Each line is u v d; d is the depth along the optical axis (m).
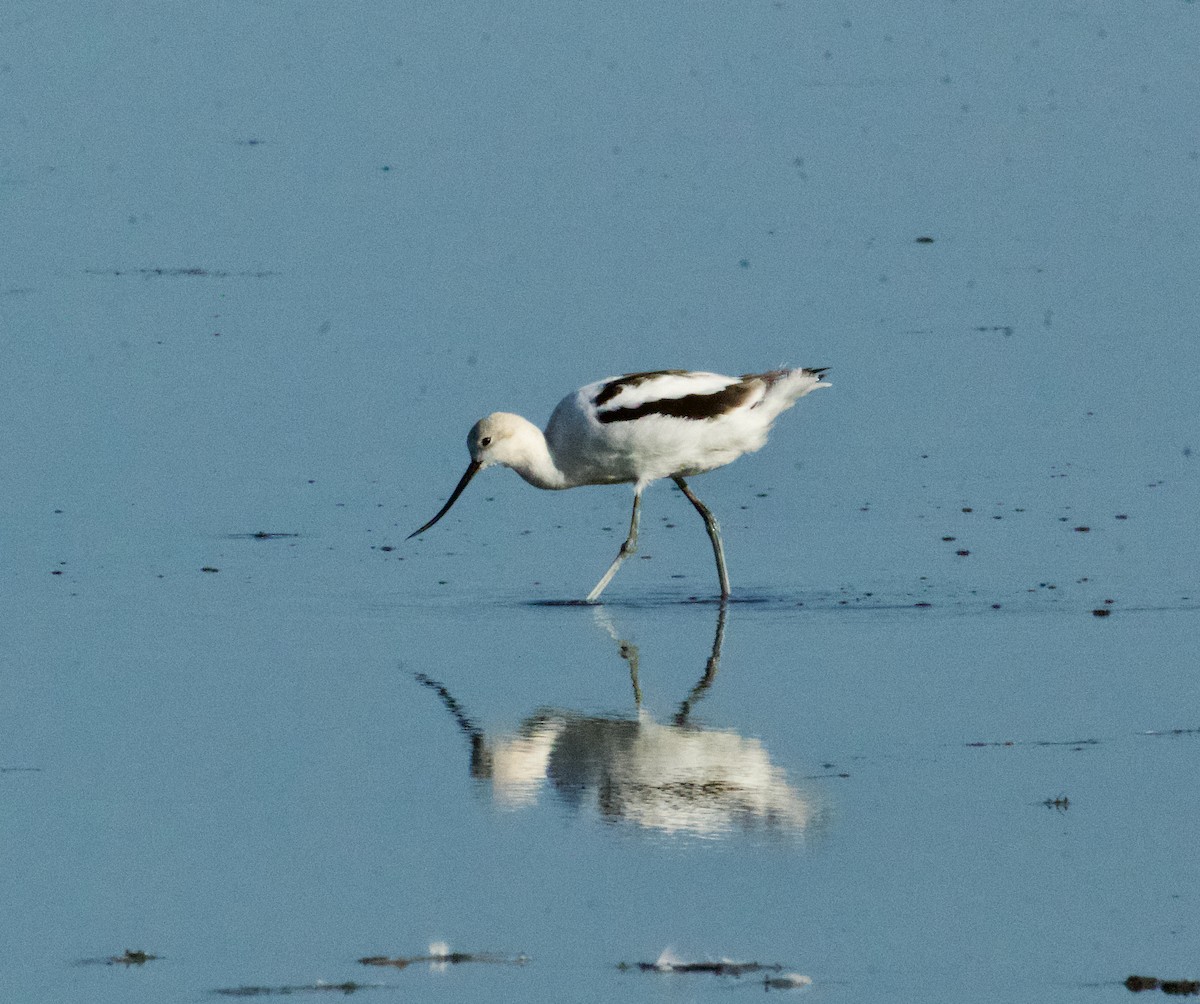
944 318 21.84
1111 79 31.05
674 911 9.15
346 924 9.06
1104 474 17.58
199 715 12.13
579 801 10.59
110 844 10.04
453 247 24.67
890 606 14.27
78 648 13.54
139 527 16.69
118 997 8.32
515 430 15.30
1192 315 21.73
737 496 17.61
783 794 10.56
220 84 31.92
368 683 12.74
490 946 8.82
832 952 8.71
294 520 16.98
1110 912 9.04
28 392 20.17
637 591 15.02
